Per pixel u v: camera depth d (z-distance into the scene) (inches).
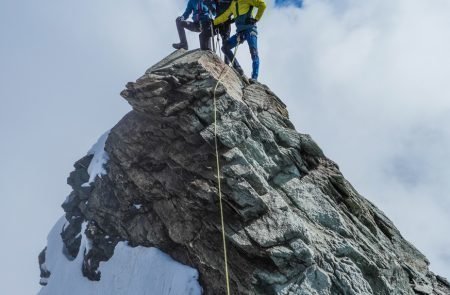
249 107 308.8
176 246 307.7
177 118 310.3
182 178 301.0
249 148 293.4
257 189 275.0
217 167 280.1
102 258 363.6
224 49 388.8
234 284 257.3
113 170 373.7
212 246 276.2
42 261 460.1
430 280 325.4
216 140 288.7
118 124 383.6
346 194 314.5
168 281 293.3
